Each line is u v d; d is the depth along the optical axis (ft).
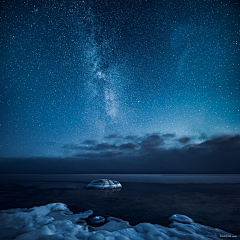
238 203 29.91
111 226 18.58
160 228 17.43
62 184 65.16
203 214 22.95
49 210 24.41
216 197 36.06
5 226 17.70
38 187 54.95
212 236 15.58
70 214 23.07
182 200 32.76
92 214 23.11
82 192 43.78
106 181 54.54
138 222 19.85
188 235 15.35
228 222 19.63
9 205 28.43
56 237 14.43
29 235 14.87
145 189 50.34
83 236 15.66
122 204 29.30
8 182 75.10
